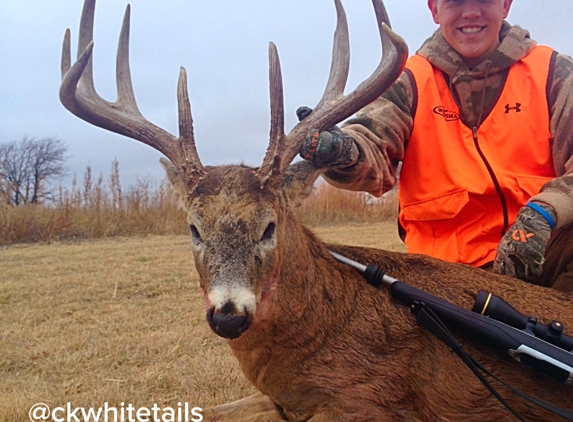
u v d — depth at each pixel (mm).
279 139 911
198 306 2002
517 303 950
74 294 2232
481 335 854
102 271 2727
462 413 914
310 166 958
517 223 941
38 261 3160
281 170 918
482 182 1106
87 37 1019
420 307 895
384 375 913
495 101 1132
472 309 907
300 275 917
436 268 1020
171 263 2934
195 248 883
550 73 1113
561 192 945
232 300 794
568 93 1081
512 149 1113
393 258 1033
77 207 4738
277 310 899
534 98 1114
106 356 1466
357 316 932
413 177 1196
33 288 2365
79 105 989
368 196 5629
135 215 4859
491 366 904
